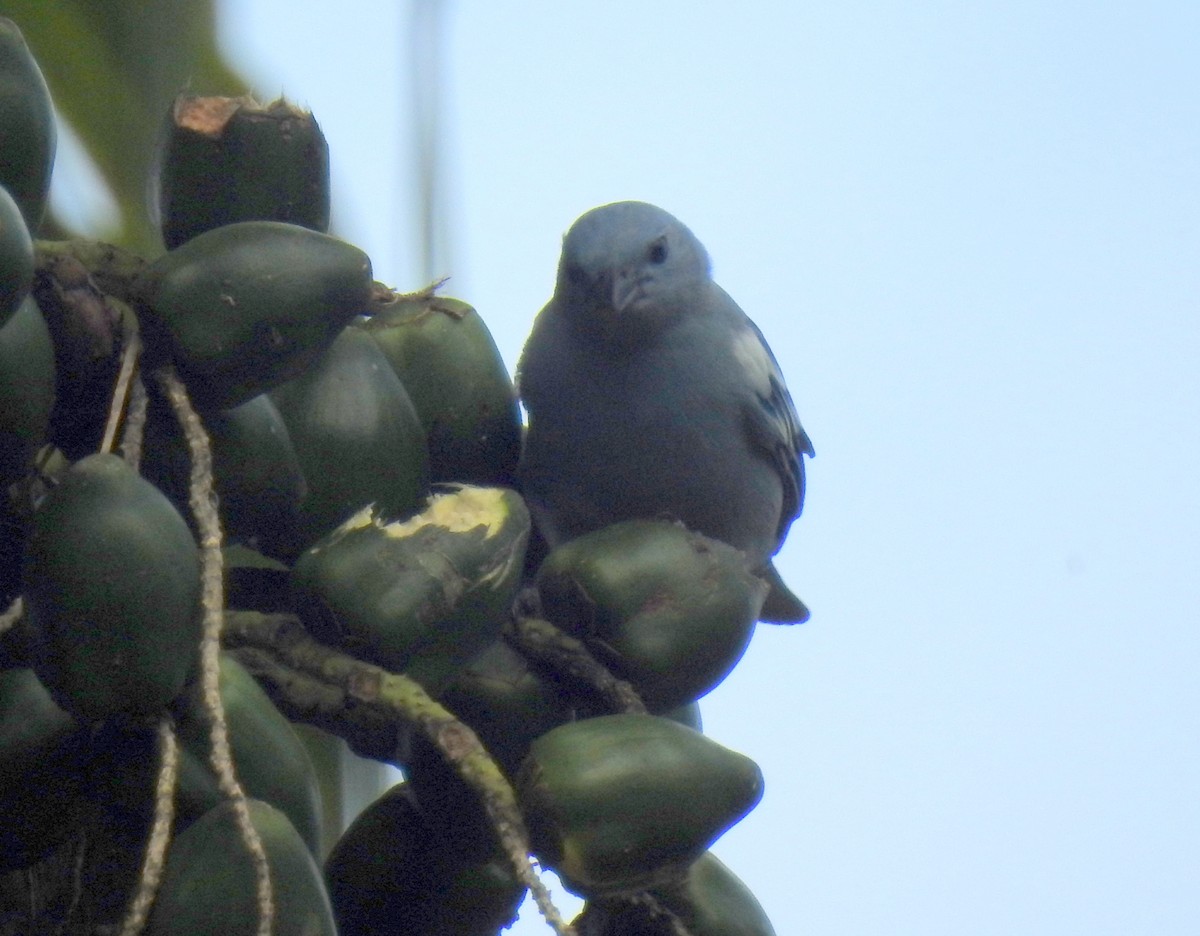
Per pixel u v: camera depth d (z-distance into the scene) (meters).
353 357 4.32
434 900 4.30
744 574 4.32
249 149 4.32
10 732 4.25
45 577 4.23
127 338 4.27
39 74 4.27
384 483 4.32
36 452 4.27
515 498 4.29
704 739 4.26
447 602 4.28
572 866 4.25
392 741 4.29
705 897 4.29
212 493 4.27
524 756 4.31
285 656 4.27
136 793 4.25
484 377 4.36
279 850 4.23
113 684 4.23
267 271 4.27
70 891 4.27
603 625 4.30
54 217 4.42
